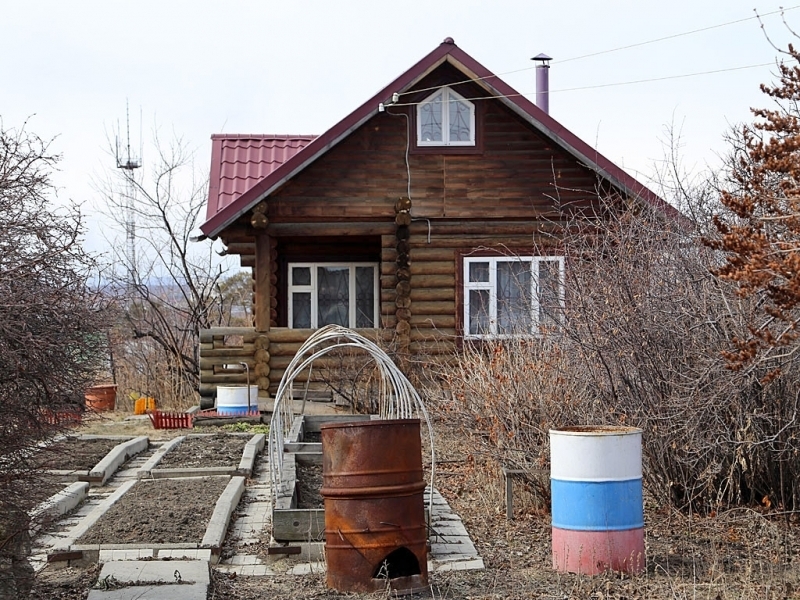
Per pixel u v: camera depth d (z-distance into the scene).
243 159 21.25
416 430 7.61
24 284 5.85
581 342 9.80
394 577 7.52
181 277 28.88
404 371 17.45
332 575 7.46
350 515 7.40
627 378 9.62
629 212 10.89
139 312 25.48
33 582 6.89
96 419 9.44
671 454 9.60
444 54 18.06
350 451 7.44
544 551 8.60
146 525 9.16
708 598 7.11
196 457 13.37
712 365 8.80
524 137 18.88
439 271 18.89
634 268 9.80
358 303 21.34
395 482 7.42
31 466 6.41
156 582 7.36
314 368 18.41
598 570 7.62
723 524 9.30
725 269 6.62
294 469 10.43
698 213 10.41
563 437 7.77
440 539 9.00
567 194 18.75
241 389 17.38
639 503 7.77
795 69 7.35
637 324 9.48
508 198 18.83
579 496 7.67
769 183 7.43
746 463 9.43
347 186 18.72
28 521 6.40
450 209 18.78
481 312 18.73
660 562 8.15
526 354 10.99
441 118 18.88
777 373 7.55
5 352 5.68
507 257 18.72
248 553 8.76
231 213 18.03
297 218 18.78
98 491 11.54
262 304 18.64
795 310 7.78
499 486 10.61
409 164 18.78
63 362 6.23
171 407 22.67
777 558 8.16
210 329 18.66
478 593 7.36
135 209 33.91
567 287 10.55
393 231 18.89
